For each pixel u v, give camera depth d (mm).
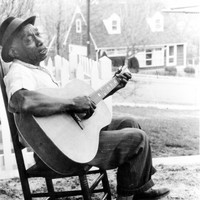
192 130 4328
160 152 3949
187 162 3604
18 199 2805
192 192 2816
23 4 4395
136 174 2107
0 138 3840
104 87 2361
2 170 3361
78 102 1987
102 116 2273
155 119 4465
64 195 2248
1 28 2227
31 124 1927
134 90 4582
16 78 2002
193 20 4723
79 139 2002
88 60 4043
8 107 2002
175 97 4582
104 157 2102
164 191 2469
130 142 2088
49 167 2006
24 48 2152
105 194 2494
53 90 2109
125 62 4777
